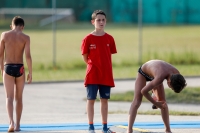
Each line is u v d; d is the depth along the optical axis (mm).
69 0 111812
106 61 18781
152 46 65438
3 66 19859
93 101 18781
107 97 18891
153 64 17781
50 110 26422
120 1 108500
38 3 107062
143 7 106688
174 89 16875
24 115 24547
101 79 18719
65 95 31781
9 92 19562
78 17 112688
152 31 90812
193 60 47219
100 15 18781
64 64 46062
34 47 65688
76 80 37812
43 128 20469
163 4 105688
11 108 19391
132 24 108250
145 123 21641
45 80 37594
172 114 24469
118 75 40125
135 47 64938
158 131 19766
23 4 106375
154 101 17609
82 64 45750
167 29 94438
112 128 19984
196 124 21531
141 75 18266
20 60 19703
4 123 21922
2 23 96875
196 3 104250
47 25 106938
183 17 105500
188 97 29719
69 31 93562
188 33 84312
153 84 17250
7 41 19578
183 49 59938
